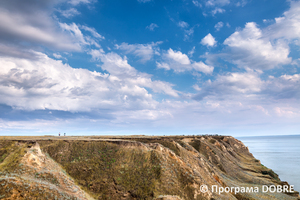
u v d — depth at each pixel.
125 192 35.53
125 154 43.44
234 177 65.12
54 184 30.77
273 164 132.25
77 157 42.97
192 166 47.62
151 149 45.09
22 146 38.28
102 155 43.50
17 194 25.92
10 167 31.92
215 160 70.19
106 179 37.84
